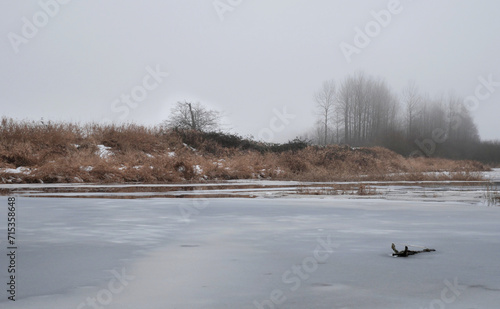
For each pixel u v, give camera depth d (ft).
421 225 22.85
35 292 11.22
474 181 78.69
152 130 101.04
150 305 10.25
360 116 264.72
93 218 25.22
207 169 80.94
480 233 20.26
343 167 102.01
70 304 10.32
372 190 53.01
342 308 10.04
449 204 34.91
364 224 23.20
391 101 275.80
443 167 151.64
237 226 22.35
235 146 115.03
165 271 13.28
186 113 146.92
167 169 74.90
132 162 76.33
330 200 37.96
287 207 31.55
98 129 91.81
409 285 11.84
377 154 142.61
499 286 11.75
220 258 14.99
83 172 67.56
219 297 10.82
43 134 81.35
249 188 54.24
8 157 70.28
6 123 81.46
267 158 100.42
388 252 15.98
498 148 253.65
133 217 25.75
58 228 21.59
